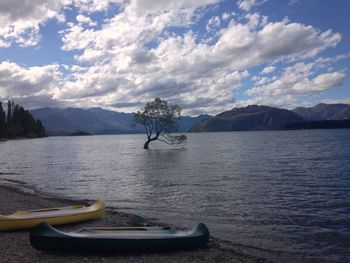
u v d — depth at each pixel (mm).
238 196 25516
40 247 12195
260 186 29938
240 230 17000
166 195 26484
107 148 106125
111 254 12375
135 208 22156
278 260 13039
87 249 12250
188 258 12336
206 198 24938
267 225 17844
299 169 41625
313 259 13234
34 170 47031
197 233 13547
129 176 38625
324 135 165375
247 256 13039
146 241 12688
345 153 62844
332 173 37344
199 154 68500
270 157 59000
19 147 117312
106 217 18516
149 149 88812
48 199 24125
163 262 11836
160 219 19188
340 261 13055
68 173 43000
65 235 12242
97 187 31609
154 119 87375
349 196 24906
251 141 129625
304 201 23516
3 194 25500
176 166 47375
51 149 104375
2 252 12156
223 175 37406
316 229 17031
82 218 17188
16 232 15219
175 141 93938
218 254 12922
